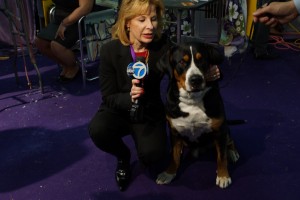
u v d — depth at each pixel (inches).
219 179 88.0
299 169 93.4
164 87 142.3
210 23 183.9
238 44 155.2
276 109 123.3
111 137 84.3
